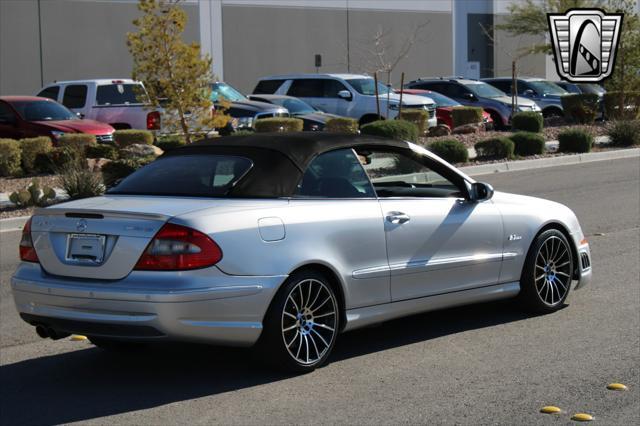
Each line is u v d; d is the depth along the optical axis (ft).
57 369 23.85
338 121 79.25
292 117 85.20
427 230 24.47
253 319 20.94
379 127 75.56
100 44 117.08
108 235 20.84
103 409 20.30
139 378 22.62
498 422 18.84
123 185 23.58
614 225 44.70
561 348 24.08
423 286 24.45
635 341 24.56
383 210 23.67
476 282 25.73
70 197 57.36
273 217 21.49
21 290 21.86
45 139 67.67
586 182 62.54
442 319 27.55
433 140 84.38
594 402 19.97
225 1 126.21
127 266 20.51
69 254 21.36
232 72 127.54
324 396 20.67
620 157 79.36
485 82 112.16
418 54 146.10
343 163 23.63
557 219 27.68
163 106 69.51
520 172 70.33
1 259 41.65
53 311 21.29
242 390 21.25
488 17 154.10
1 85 110.11
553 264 27.68
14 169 66.33
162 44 68.08
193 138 71.46
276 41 131.34
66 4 114.21
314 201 22.56
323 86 94.17
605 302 29.04
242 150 23.15
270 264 21.11
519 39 157.58
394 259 23.75
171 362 23.93
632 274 33.19
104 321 20.49
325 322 22.43
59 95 81.61
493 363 22.94
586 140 80.12
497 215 26.17
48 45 113.19
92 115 79.51
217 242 20.47
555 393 20.58
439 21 148.36
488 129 97.86
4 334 28.09
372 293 23.30
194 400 20.67
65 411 20.26
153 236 20.38
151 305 19.98
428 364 23.00
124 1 118.42
